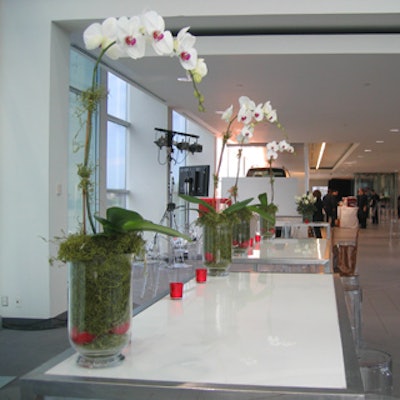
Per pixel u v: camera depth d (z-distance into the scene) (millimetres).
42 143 4441
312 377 977
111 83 8742
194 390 919
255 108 2449
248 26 4973
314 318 1450
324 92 6938
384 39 4957
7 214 4488
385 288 6359
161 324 1385
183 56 1308
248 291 1873
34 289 4457
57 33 4590
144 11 1198
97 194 6836
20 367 3354
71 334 1046
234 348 1167
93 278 1029
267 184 7730
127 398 939
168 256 7387
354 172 27703
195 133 12133
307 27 5004
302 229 8289
